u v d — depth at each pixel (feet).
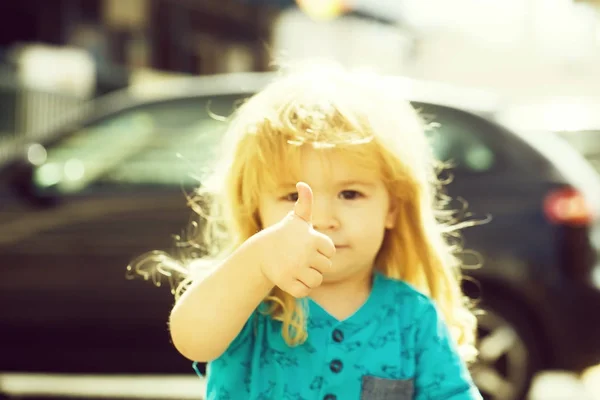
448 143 16.57
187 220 16.47
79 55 55.67
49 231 16.93
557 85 96.48
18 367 17.03
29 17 55.83
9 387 19.36
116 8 62.28
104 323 16.66
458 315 7.70
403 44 89.92
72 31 58.39
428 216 7.35
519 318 16.10
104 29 61.67
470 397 6.69
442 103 16.83
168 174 16.94
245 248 5.95
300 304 6.54
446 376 6.71
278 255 5.82
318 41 81.20
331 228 6.51
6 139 47.32
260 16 77.15
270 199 6.65
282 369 6.55
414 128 7.25
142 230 16.60
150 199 16.70
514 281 15.97
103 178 17.15
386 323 6.75
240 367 6.63
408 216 7.26
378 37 86.02
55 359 16.93
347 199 6.63
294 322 6.49
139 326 16.57
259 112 6.77
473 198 16.20
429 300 6.98
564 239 15.96
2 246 17.04
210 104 17.54
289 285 5.84
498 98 17.89
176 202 16.58
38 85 50.39
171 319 6.23
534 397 19.19
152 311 16.48
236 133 6.93
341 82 7.00
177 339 6.19
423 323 6.84
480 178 16.33
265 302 6.70
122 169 17.16
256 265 5.90
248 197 6.75
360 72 7.34
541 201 16.11
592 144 20.17
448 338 6.90
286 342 6.52
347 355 6.56
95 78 57.26
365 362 6.59
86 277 16.75
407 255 7.36
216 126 17.28
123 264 16.62
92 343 16.76
